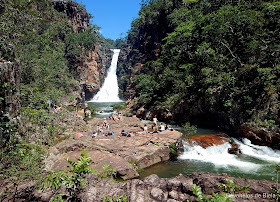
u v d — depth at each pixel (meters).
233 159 11.43
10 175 5.12
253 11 17.59
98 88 59.28
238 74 17.20
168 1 39.81
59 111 15.43
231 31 19.98
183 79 23.36
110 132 13.34
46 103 12.14
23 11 9.52
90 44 53.47
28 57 16.20
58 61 34.16
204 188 5.57
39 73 18.64
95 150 10.23
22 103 10.20
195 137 14.31
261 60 16.20
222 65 19.30
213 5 25.88
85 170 3.97
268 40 16.11
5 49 6.62
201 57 20.83
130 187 5.50
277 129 12.49
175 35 25.70
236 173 9.30
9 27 7.71
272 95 13.45
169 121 22.45
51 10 43.06
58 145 9.77
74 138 11.73
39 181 5.15
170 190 5.80
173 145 11.91
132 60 58.69
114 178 7.92
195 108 20.48
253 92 14.85
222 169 9.80
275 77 14.12
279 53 15.30
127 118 22.48
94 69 57.56
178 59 26.83
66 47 49.06
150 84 27.94
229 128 16.92
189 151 12.38
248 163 10.70
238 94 16.30
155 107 24.39
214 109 18.52
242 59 19.03
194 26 24.08
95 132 13.30
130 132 14.26
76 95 37.91
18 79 7.66
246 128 14.58
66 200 3.94
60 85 31.33
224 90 17.56
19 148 6.09
